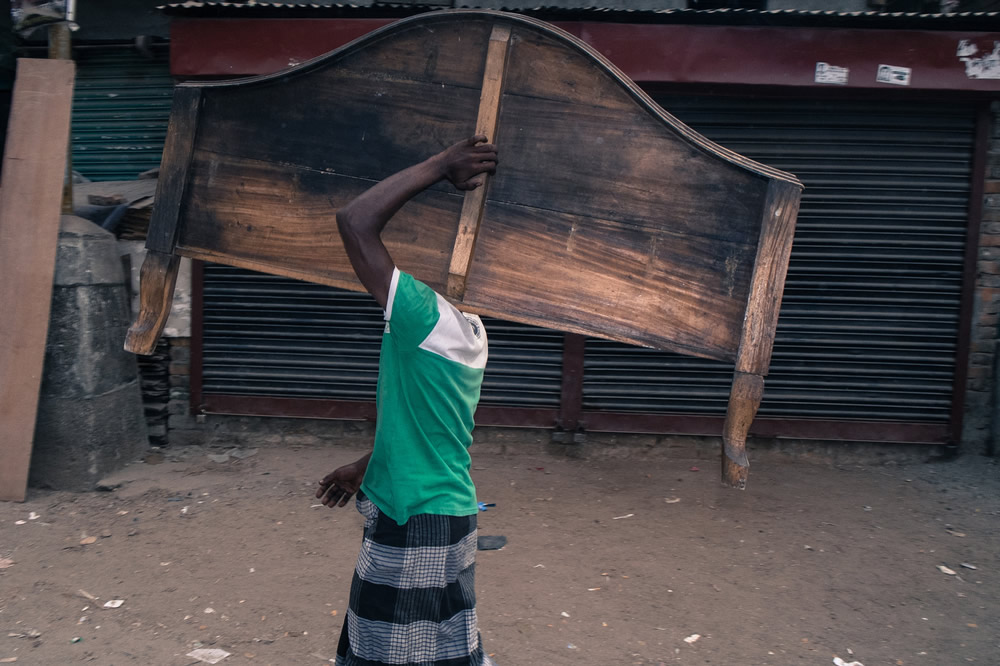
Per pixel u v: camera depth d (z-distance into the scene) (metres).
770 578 3.66
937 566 3.79
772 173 2.00
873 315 5.10
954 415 5.12
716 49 4.71
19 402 4.44
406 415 1.83
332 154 2.30
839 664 2.95
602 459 5.30
